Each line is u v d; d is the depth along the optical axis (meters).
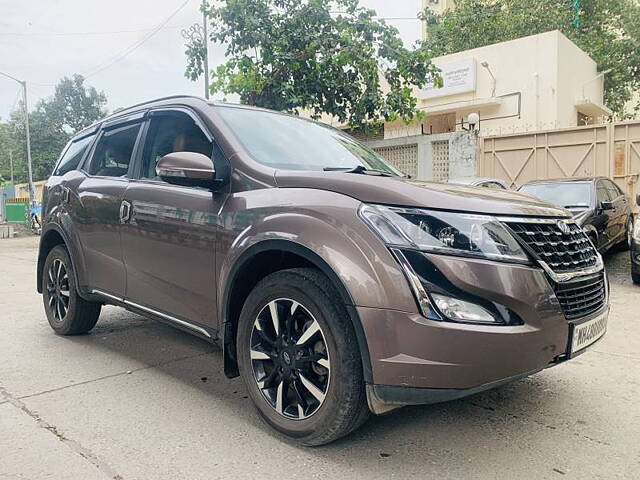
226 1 11.54
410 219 2.30
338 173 2.67
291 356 2.61
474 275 2.23
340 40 11.87
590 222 7.87
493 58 17.20
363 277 2.28
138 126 3.99
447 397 2.21
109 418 2.95
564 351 2.50
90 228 4.07
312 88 12.25
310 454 2.54
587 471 2.39
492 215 2.40
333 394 2.41
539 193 8.94
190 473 2.36
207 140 3.27
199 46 13.15
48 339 4.63
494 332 2.20
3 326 5.14
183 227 3.17
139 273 3.57
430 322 2.18
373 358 2.27
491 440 2.70
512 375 2.28
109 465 2.43
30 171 25.97
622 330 4.89
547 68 16.20
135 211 3.57
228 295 2.86
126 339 4.63
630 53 22.28
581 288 2.66
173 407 3.11
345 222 2.39
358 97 12.77
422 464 2.45
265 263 2.85
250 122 3.46
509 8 22.56
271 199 2.73
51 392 3.35
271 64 11.91
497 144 13.30
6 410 3.05
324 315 2.43
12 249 15.15
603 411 3.07
